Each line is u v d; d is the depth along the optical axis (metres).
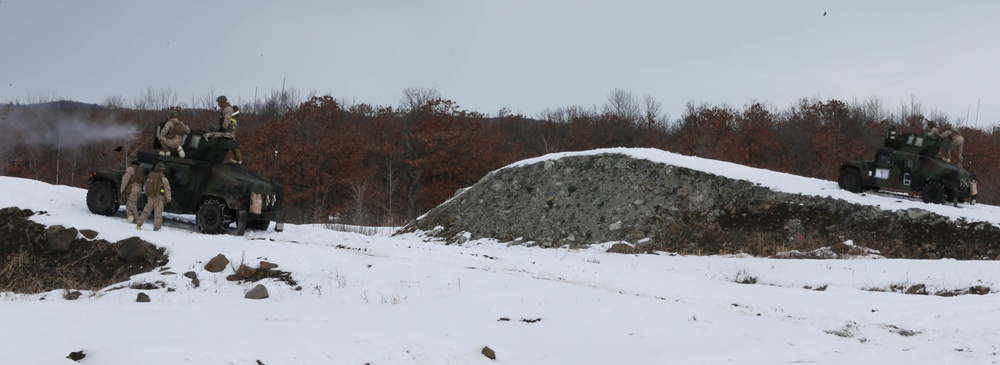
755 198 27.81
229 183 21.06
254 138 53.28
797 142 62.28
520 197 30.66
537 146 65.69
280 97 70.44
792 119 67.06
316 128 58.22
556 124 70.94
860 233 25.41
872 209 26.20
